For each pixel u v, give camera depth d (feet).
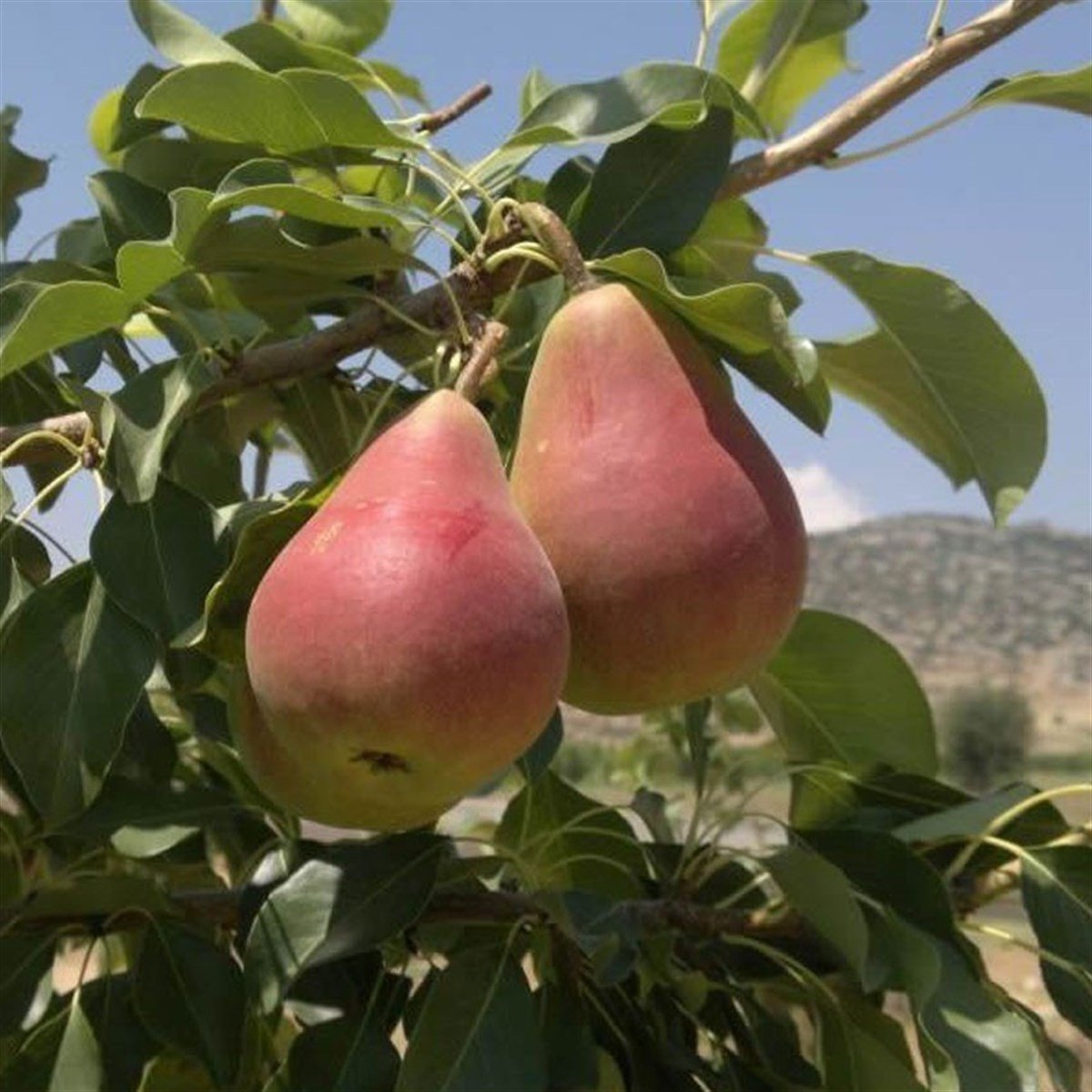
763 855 5.78
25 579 6.06
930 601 279.08
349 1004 5.94
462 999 5.45
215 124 5.52
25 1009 5.98
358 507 4.34
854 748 6.97
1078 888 5.96
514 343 6.43
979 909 6.52
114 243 6.44
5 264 7.17
